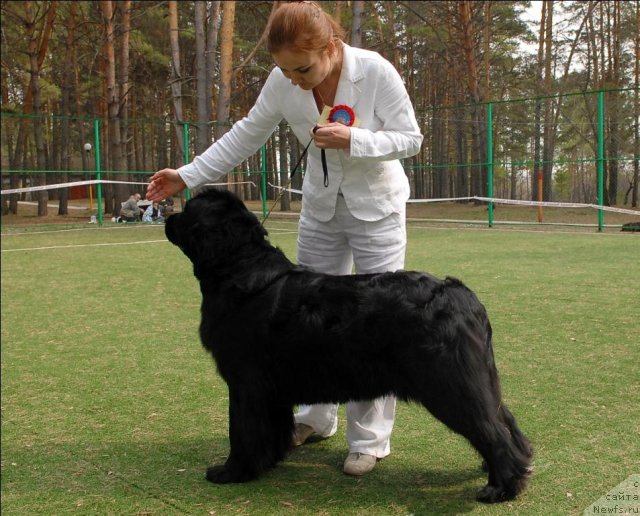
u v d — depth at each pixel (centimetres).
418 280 282
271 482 315
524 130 1786
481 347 274
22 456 346
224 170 365
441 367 266
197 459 342
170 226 323
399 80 315
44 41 2488
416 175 2483
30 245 1406
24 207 3519
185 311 699
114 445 360
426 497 292
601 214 1491
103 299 775
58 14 2773
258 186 2256
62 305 742
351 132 298
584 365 473
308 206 353
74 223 2086
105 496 300
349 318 279
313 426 370
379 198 333
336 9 2155
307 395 297
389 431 334
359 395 287
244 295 299
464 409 267
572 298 707
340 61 310
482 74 3475
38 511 286
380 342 274
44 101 3425
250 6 2300
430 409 273
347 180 331
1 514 284
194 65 3362
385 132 310
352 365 280
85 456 346
